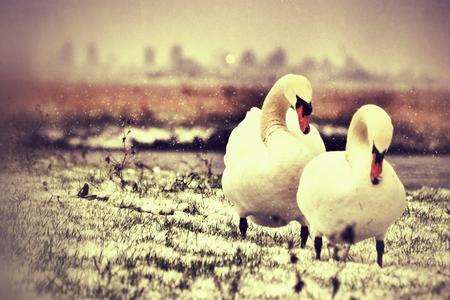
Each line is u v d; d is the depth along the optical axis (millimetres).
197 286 9656
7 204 15258
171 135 31938
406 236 13953
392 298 9352
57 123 28094
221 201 17234
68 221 13812
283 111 12148
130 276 9938
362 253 12164
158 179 20484
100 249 11547
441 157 30047
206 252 11789
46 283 9375
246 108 33531
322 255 11750
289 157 11477
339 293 9453
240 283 9672
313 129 12547
